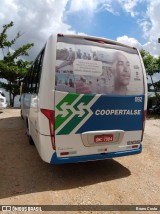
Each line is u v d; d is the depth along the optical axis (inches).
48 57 164.6
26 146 270.1
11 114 541.3
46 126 162.7
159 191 170.1
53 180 182.7
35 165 212.4
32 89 232.8
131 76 186.7
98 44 179.3
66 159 167.0
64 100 162.7
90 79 170.7
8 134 328.2
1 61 816.3
